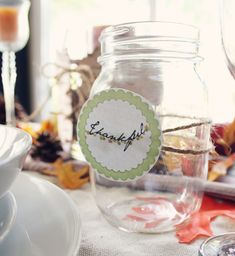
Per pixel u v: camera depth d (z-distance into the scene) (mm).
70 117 410
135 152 271
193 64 286
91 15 1217
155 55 276
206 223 279
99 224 279
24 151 205
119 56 281
